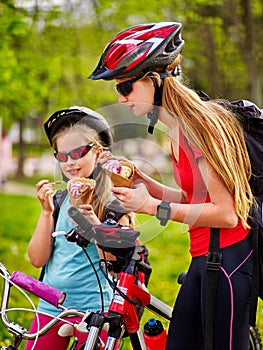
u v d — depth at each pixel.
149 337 7.09
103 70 6.60
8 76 25.56
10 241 24.48
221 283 6.73
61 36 26.14
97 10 24.56
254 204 6.82
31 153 74.25
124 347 10.70
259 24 25.81
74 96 33.62
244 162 6.69
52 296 6.26
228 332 6.75
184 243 23.70
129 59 6.45
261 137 6.80
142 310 6.75
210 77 26.61
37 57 26.20
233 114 6.79
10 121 45.31
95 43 27.47
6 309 6.27
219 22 24.98
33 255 7.43
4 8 22.08
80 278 7.34
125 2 23.81
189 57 26.20
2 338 11.26
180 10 24.53
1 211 34.56
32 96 28.50
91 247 7.34
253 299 6.75
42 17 23.98
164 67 6.59
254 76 24.52
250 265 6.79
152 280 17.23
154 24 6.70
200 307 6.96
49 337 7.37
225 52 26.73
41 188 7.19
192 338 7.04
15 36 24.92
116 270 6.52
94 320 6.17
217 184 6.45
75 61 27.03
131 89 6.55
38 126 75.06
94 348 6.13
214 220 6.50
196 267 6.95
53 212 7.41
